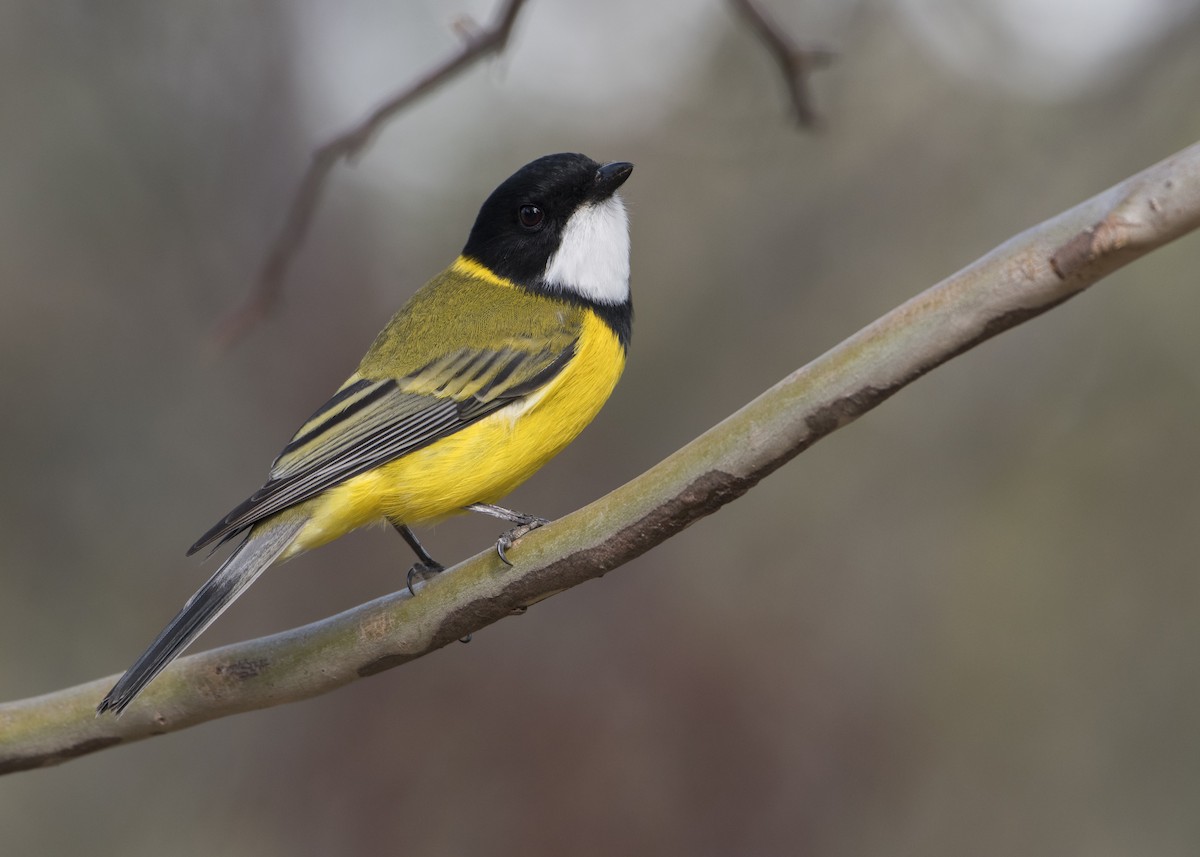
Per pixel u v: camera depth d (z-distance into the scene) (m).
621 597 12.66
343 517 7.58
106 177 14.08
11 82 13.88
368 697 12.26
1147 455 13.04
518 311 8.13
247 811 12.27
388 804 11.80
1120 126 13.12
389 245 14.44
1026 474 13.33
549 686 12.09
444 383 7.75
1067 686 12.76
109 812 12.70
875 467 13.55
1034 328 13.48
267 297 8.27
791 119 8.86
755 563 13.10
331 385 13.67
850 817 11.88
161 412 13.79
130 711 6.32
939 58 14.10
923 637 12.79
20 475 13.48
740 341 13.94
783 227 14.09
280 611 12.96
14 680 12.86
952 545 13.21
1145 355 13.07
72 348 13.81
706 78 14.61
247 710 6.35
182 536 13.52
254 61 14.27
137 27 14.05
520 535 6.38
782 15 14.37
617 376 8.45
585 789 11.62
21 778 12.80
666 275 14.15
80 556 13.39
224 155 14.17
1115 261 4.49
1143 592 12.90
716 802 11.66
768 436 5.06
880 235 13.96
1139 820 12.50
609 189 8.55
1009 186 13.75
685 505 5.30
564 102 14.94
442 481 7.68
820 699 12.23
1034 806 12.36
